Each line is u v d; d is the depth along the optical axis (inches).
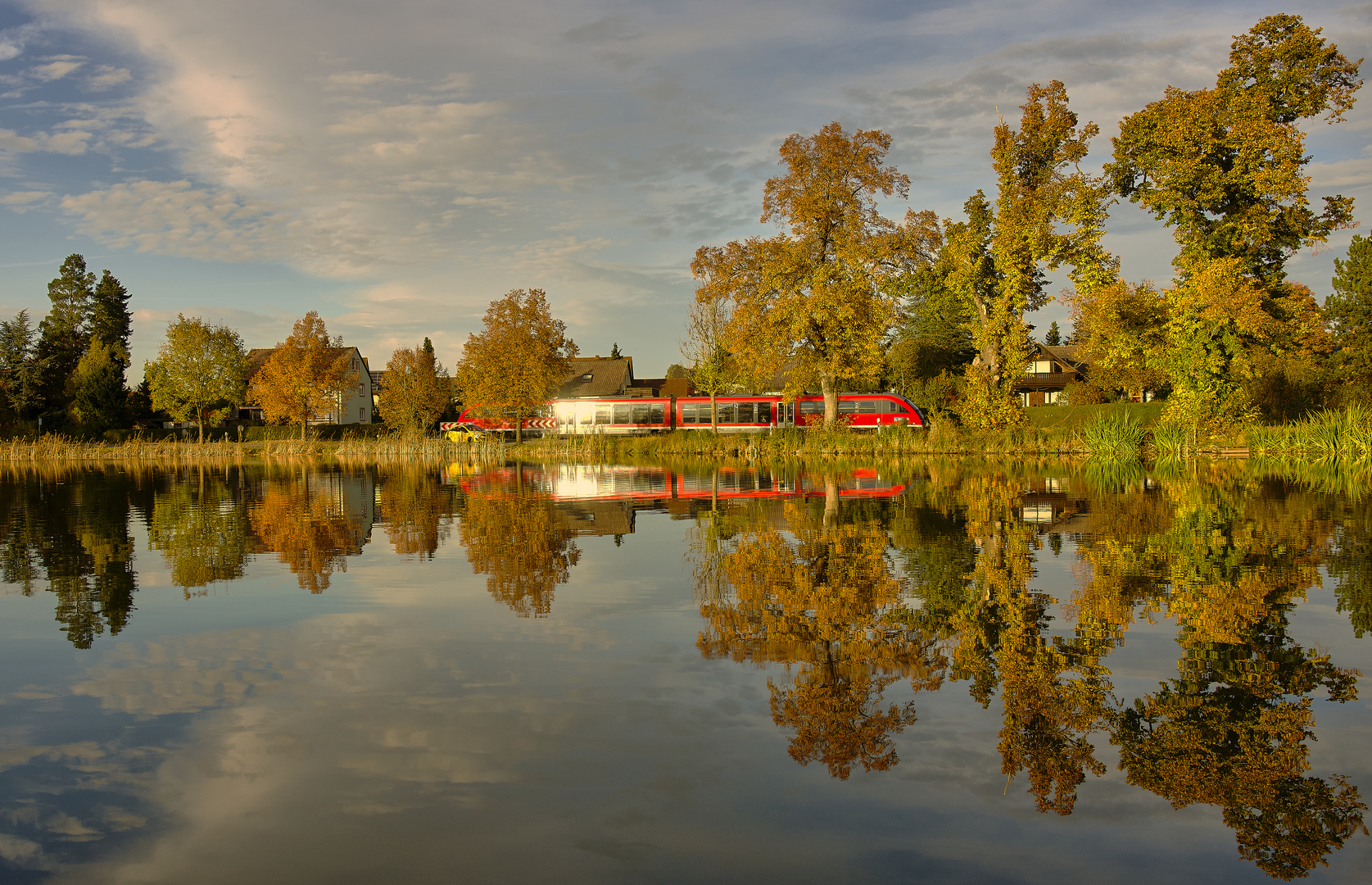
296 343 2207.2
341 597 321.4
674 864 127.3
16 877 124.6
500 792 152.7
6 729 185.6
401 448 1838.1
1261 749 167.2
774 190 1497.3
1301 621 262.4
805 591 319.6
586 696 202.4
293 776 160.4
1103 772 157.5
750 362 1539.1
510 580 352.2
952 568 362.6
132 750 173.9
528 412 1892.2
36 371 2667.3
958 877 122.5
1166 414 1409.9
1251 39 1286.9
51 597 327.9
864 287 1439.5
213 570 388.8
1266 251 1339.8
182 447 1961.1
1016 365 1472.7
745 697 200.4
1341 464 1124.5
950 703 194.5
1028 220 1403.8
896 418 2006.6
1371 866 124.6
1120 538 446.6
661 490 849.5
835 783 154.2
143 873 126.3
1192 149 1311.5
